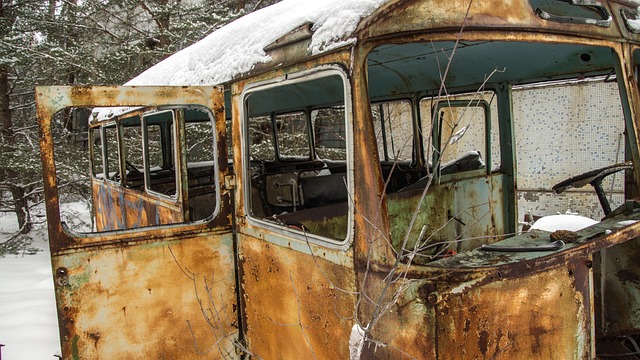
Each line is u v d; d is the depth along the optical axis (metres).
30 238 9.55
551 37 2.18
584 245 2.13
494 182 4.31
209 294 3.05
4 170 10.38
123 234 2.85
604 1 2.43
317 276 2.27
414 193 3.82
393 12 1.84
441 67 3.41
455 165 4.27
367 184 1.91
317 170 4.66
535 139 8.26
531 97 8.26
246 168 2.87
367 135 1.90
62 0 11.20
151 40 11.32
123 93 2.77
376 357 1.94
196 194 4.34
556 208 8.09
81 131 11.50
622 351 2.77
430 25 1.88
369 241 1.92
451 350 1.89
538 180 8.28
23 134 10.83
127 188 4.96
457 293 1.88
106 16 11.98
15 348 4.68
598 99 7.61
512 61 3.25
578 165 7.86
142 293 2.91
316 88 3.73
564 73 3.61
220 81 2.96
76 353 2.78
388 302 1.88
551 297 2.09
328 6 2.08
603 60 3.22
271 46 2.39
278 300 2.64
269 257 2.70
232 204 3.07
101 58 10.48
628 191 3.01
